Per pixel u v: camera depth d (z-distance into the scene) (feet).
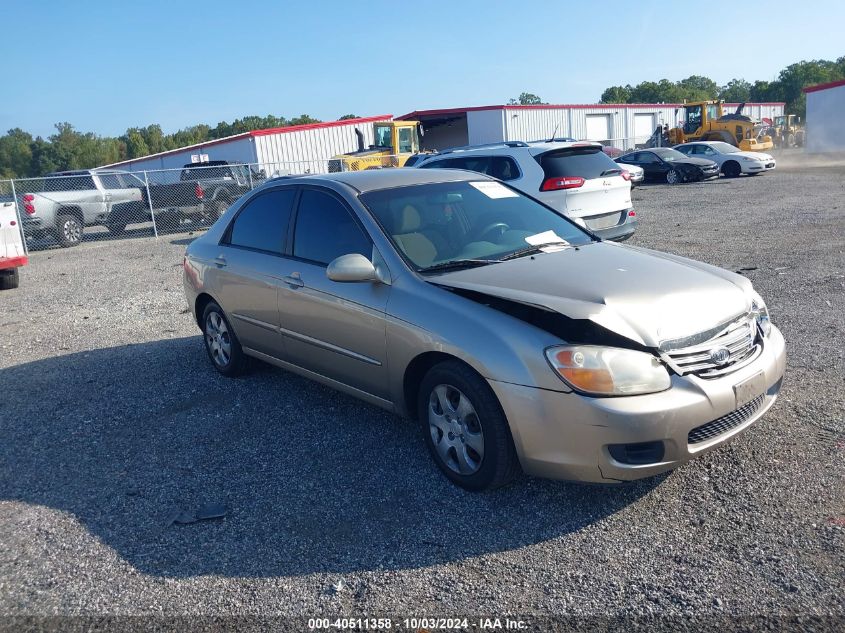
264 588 10.19
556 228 15.93
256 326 17.02
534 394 10.98
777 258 31.24
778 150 155.02
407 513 11.91
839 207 47.93
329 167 82.07
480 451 11.95
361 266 13.17
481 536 11.13
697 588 9.61
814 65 324.39
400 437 14.84
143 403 17.79
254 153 104.47
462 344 11.72
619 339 11.07
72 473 14.23
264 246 16.87
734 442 13.42
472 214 15.42
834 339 19.13
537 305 11.27
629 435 10.59
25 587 10.55
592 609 9.36
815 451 12.85
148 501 12.87
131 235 62.90
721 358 11.36
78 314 29.76
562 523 11.33
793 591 9.40
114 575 10.71
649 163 87.40
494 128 132.26
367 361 13.83
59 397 18.76
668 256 14.40
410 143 93.91
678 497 11.81
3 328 28.07
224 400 17.56
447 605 9.61
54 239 55.98
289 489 12.96
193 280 19.21
